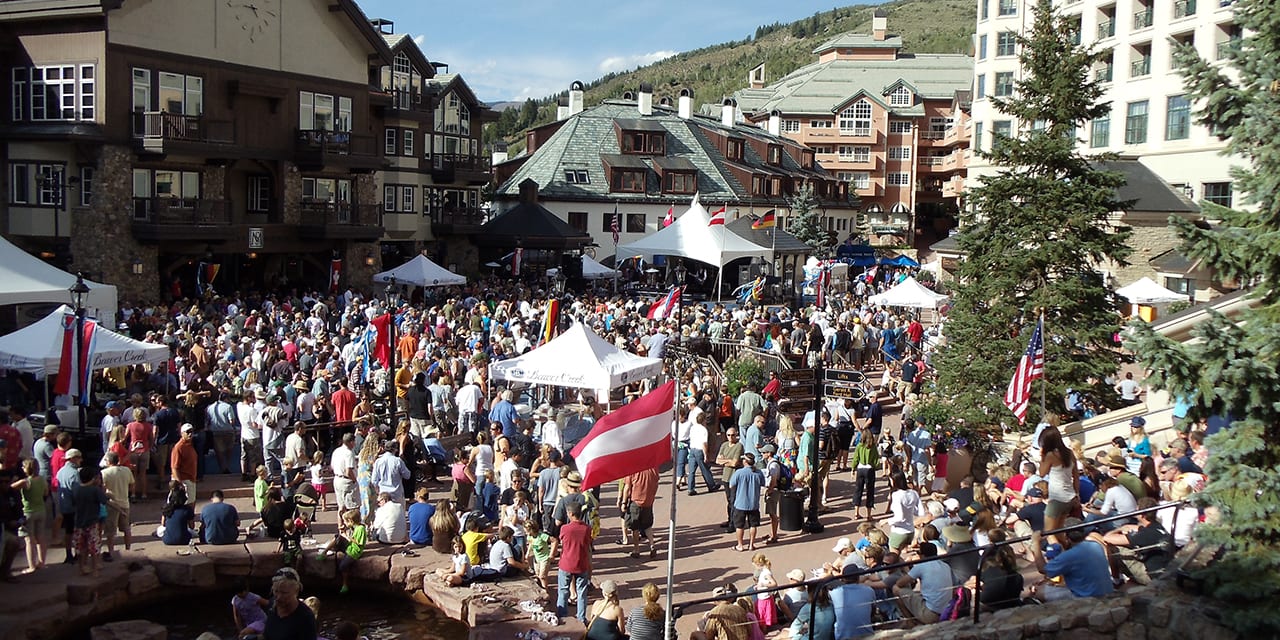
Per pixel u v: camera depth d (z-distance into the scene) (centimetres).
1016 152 2366
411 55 5353
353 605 1605
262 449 1970
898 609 1259
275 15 4253
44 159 3706
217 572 1603
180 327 2900
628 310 3541
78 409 2044
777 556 1700
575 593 1450
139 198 3762
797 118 9319
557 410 2295
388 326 2195
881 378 3148
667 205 6462
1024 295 2392
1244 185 1160
